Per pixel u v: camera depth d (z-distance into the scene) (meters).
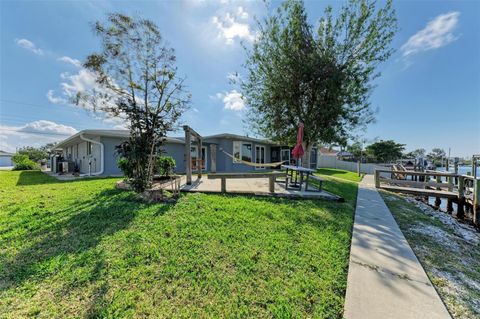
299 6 9.36
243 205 4.84
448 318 1.90
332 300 2.09
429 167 24.64
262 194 5.93
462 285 2.50
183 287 2.21
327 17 9.59
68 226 3.56
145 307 1.94
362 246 3.33
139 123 5.47
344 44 9.62
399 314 1.92
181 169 14.80
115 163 11.47
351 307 2.00
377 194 8.14
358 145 10.63
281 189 6.80
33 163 20.19
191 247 2.97
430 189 9.68
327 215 4.64
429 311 1.98
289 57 9.38
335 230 3.88
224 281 2.31
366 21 9.30
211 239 3.21
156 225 3.63
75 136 11.28
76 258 2.64
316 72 9.06
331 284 2.33
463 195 7.83
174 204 4.77
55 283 2.21
